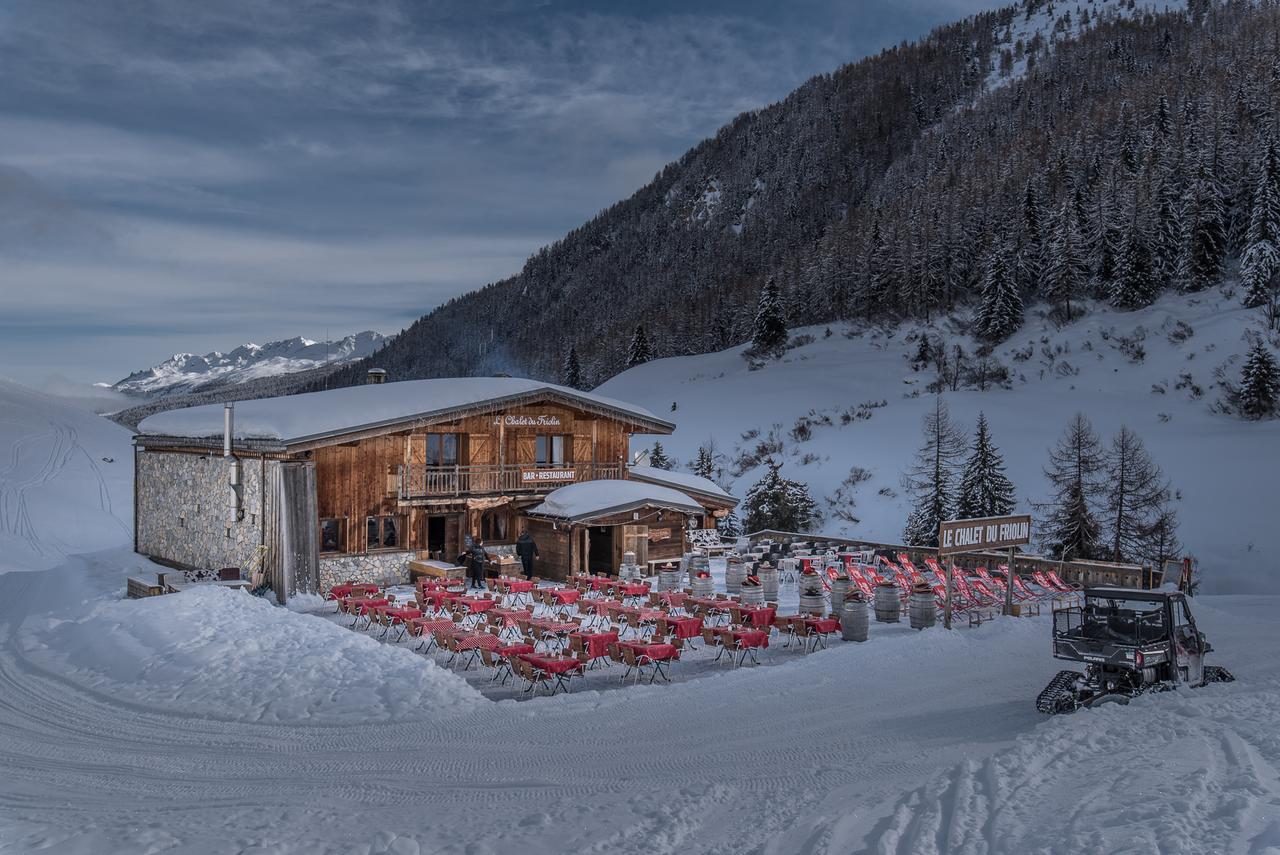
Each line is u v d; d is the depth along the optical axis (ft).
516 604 75.46
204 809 29.96
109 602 72.64
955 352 278.46
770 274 452.76
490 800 30.42
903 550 107.34
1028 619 72.59
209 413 99.30
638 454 121.19
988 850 21.26
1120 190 317.01
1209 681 45.78
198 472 95.61
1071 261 290.76
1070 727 33.14
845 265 378.32
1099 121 412.36
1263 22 543.80
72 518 187.83
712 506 117.80
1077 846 19.86
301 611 76.74
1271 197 259.39
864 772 32.04
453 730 40.50
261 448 84.53
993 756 29.63
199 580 80.28
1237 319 238.68
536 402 103.19
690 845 25.43
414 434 94.17
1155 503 131.64
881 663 55.98
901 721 41.14
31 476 213.25
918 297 332.80
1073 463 143.13
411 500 92.02
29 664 56.03
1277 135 294.05
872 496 177.78
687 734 39.32
